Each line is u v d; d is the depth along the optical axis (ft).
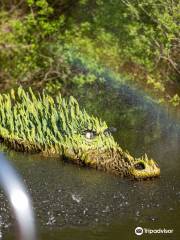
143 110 57.16
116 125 53.06
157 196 36.76
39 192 35.86
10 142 44.75
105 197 36.01
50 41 65.92
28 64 63.05
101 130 42.57
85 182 38.24
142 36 61.31
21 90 47.29
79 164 41.45
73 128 43.37
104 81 62.49
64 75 62.28
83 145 41.88
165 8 60.08
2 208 32.58
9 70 62.90
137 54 63.57
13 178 26.55
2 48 64.18
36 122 44.80
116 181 38.83
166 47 60.85
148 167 39.78
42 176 38.83
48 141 43.75
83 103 58.65
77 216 32.94
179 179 40.01
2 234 29.99
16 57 63.82
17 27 63.98
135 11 61.16
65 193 36.14
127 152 45.32
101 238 30.73
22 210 26.48
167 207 35.14
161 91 61.46
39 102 45.62
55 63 63.52
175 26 58.85
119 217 33.35
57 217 32.58
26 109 46.42
